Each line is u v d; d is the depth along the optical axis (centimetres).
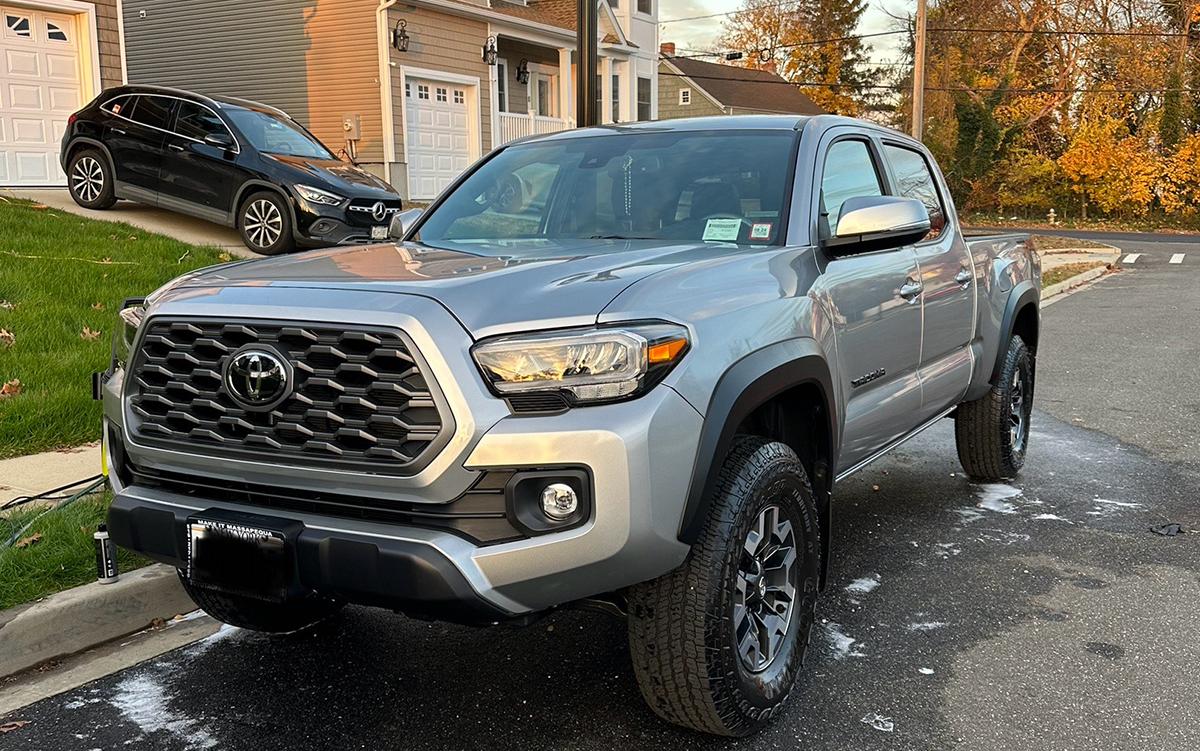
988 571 451
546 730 314
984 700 331
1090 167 3981
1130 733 310
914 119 3167
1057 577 443
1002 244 579
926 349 457
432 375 253
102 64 1443
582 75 865
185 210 1219
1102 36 4247
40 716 323
